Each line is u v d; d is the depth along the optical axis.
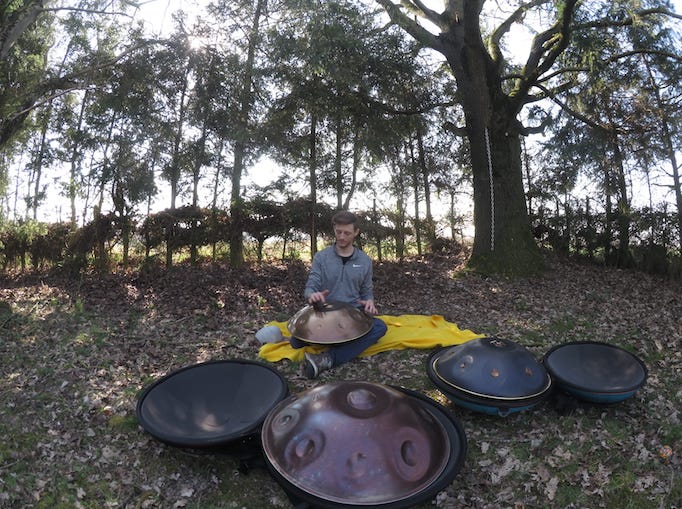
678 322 6.10
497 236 9.18
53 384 3.93
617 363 3.56
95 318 5.81
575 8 8.85
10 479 2.70
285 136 9.33
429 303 7.04
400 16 9.05
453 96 9.56
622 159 10.12
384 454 2.19
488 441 3.20
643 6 8.88
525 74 9.89
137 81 8.65
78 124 9.95
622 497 2.68
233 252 9.30
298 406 2.49
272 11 9.01
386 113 9.55
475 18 8.46
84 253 8.10
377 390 2.51
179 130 9.26
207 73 8.91
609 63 9.25
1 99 8.45
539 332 5.52
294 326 4.11
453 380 3.21
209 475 2.86
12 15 6.87
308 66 8.29
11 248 8.44
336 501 2.06
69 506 2.58
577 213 10.76
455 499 2.68
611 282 8.73
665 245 9.73
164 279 7.88
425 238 11.59
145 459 2.99
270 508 2.64
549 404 3.61
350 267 4.52
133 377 4.13
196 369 3.32
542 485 2.78
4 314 5.79
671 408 3.64
